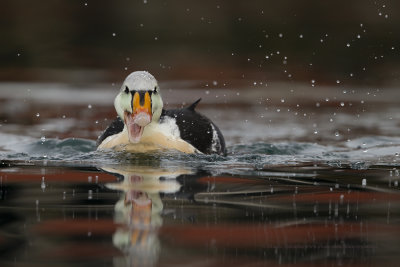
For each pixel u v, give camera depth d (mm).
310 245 6090
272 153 12766
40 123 16141
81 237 6203
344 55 25125
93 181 8953
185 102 19750
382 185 8984
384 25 26047
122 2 26922
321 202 7824
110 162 10781
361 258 5723
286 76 24062
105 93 21797
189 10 27016
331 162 11219
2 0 26734
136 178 9211
